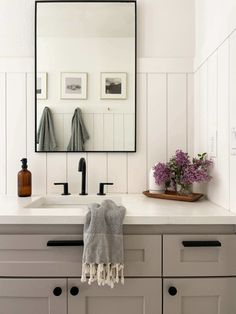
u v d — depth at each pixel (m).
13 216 0.98
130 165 1.55
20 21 1.53
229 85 1.06
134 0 1.51
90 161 1.54
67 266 0.99
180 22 1.53
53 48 1.51
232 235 0.99
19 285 0.99
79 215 0.98
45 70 1.51
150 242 0.99
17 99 1.53
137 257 0.99
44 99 1.51
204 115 1.37
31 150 1.53
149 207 1.14
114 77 1.52
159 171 1.35
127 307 1.00
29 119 1.53
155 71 1.53
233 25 1.01
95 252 0.91
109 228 0.95
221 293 0.99
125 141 1.53
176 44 1.53
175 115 1.54
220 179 1.16
